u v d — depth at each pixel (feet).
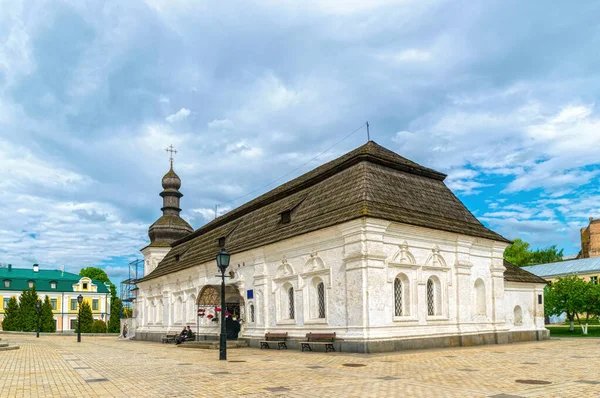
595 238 247.91
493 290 90.89
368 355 66.18
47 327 239.71
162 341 132.87
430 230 80.43
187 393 37.91
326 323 77.25
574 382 40.55
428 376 44.86
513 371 47.85
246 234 108.37
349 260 73.26
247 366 56.29
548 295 150.20
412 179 89.15
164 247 178.81
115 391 39.58
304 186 99.91
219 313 110.32
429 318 78.74
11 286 287.69
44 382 45.47
